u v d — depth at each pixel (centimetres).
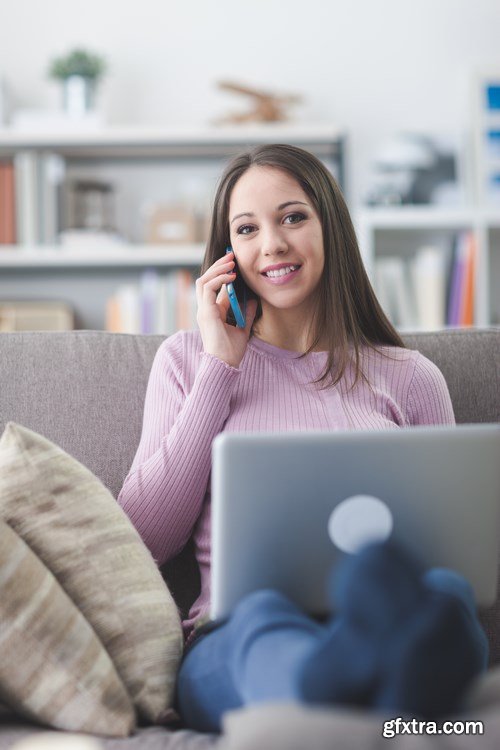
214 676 105
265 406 148
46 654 105
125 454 156
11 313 326
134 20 358
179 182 355
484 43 360
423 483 108
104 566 119
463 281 330
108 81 358
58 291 350
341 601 83
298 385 152
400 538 108
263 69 359
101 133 333
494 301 356
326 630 98
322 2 359
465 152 346
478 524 110
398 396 155
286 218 156
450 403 158
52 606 107
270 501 105
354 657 80
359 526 106
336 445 106
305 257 156
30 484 119
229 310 162
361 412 148
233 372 145
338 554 106
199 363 153
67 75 338
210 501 144
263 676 91
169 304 323
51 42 357
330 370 154
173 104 358
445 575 103
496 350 169
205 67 358
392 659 79
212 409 142
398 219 331
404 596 81
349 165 358
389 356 159
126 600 118
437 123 359
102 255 330
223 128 337
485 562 111
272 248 153
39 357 159
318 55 360
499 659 148
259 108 344
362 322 165
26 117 335
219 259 163
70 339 163
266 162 158
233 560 105
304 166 159
